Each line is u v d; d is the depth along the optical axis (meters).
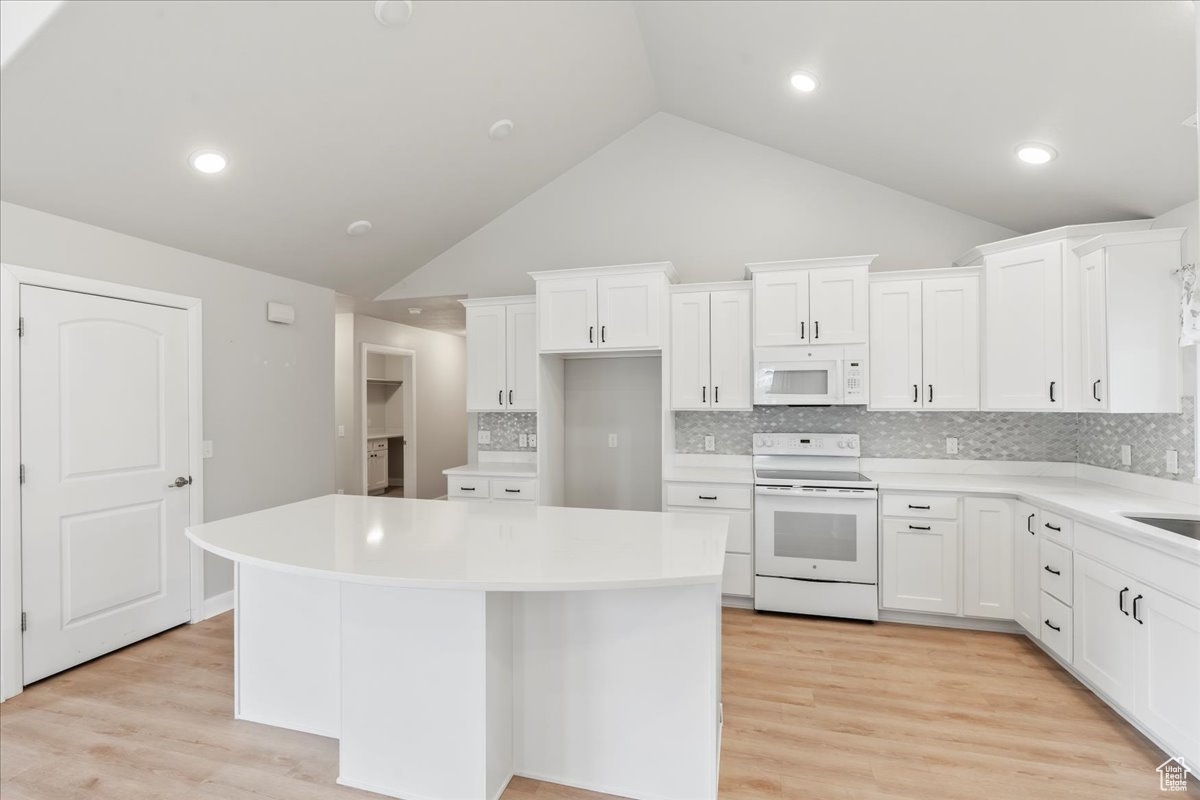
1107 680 2.36
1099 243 2.73
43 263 2.70
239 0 2.10
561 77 3.31
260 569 2.35
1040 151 2.75
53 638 2.74
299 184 3.20
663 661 1.86
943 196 3.65
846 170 3.90
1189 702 1.92
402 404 7.52
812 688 2.63
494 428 4.75
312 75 2.54
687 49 3.25
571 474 4.51
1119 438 3.14
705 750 1.83
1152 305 2.63
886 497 3.36
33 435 2.66
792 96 3.26
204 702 2.53
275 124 2.71
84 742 2.23
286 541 1.99
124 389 3.05
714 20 2.86
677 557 1.79
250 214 3.28
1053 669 2.81
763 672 2.78
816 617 3.52
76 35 1.99
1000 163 3.00
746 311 3.77
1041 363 3.05
